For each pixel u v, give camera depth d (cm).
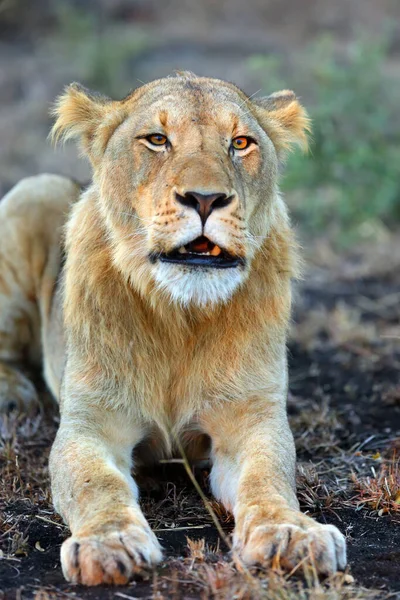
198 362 823
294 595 605
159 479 880
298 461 949
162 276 762
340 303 1523
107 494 710
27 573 684
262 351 833
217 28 3503
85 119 879
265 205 837
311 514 806
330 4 3641
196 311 810
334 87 2014
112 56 2856
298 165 1962
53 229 1096
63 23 3153
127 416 828
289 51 3119
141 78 2869
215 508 791
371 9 3575
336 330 1375
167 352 822
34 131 2605
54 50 3022
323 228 1975
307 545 647
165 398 833
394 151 2022
